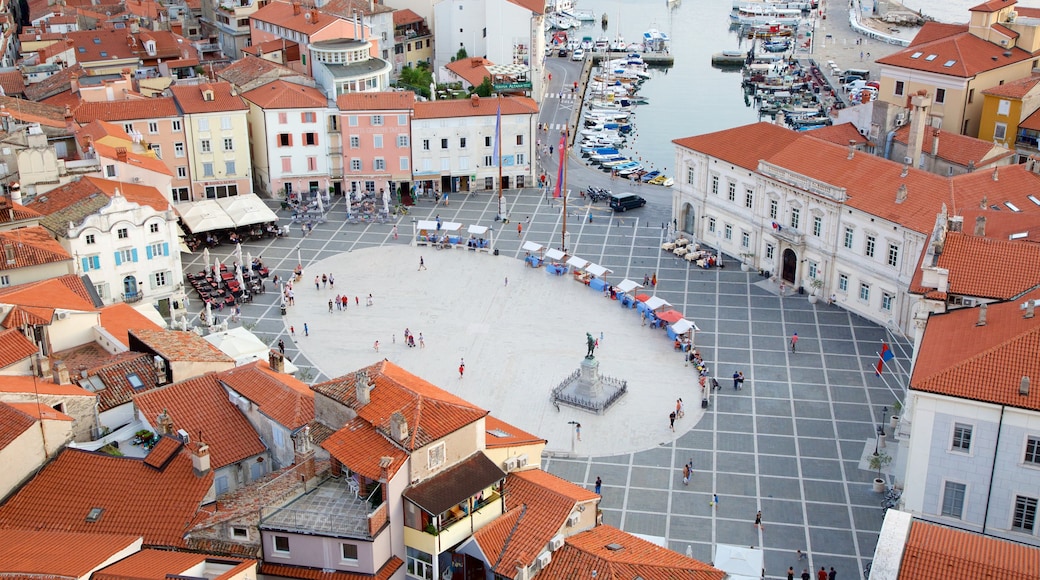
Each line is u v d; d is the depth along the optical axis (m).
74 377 93.44
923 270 102.88
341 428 83.31
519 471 90.00
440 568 81.00
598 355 142.12
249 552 76.81
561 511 82.75
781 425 125.19
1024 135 176.12
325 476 82.50
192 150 188.00
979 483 87.56
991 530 88.19
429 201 195.62
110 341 104.50
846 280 152.88
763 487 113.44
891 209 143.38
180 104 186.50
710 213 175.25
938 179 144.00
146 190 154.75
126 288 144.50
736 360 140.12
